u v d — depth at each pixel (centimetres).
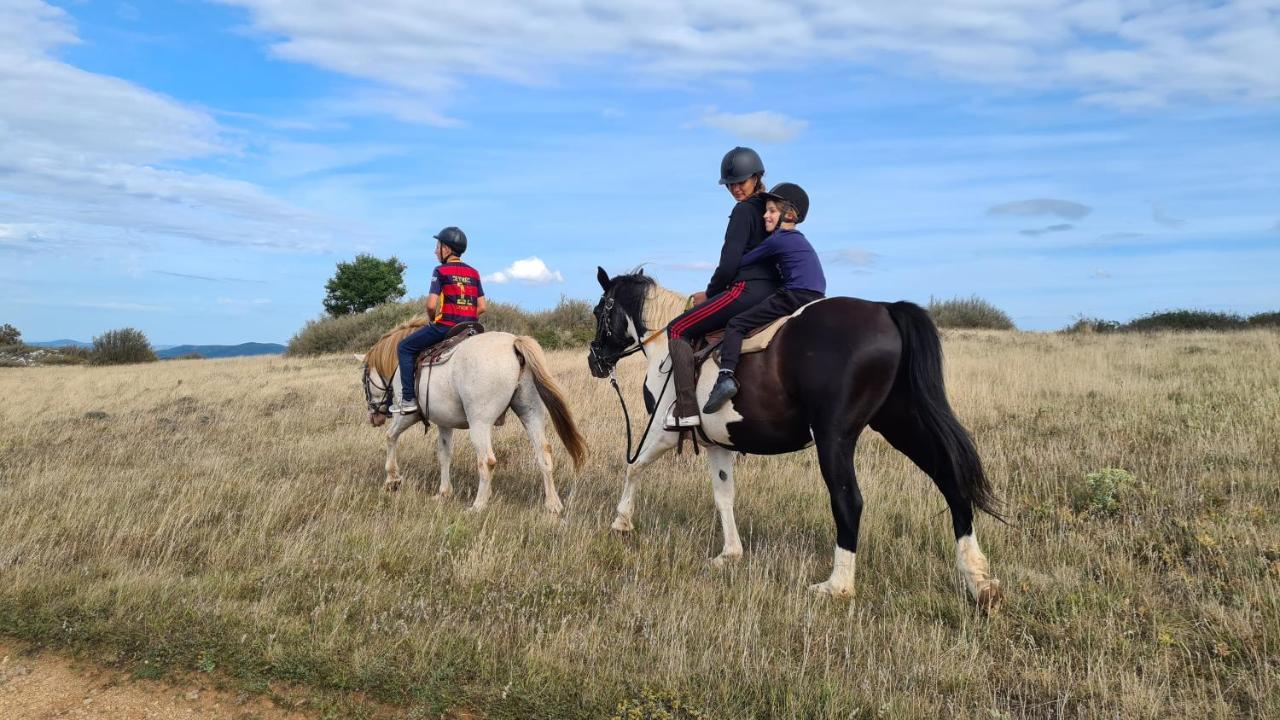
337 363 2173
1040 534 599
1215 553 531
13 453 986
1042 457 782
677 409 564
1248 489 643
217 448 988
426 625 457
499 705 384
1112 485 642
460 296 748
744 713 372
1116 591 491
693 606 490
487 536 608
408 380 741
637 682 397
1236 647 418
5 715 397
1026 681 404
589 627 452
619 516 638
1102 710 374
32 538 602
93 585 509
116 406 1416
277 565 545
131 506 689
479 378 688
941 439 476
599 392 1273
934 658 420
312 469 854
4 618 477
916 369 480
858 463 822
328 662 418
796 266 534
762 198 563
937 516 642
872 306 504
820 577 549
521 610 476
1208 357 1398
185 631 454
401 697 396
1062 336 2180
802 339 504
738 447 557
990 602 477
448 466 771
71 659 444
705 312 553
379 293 5319
